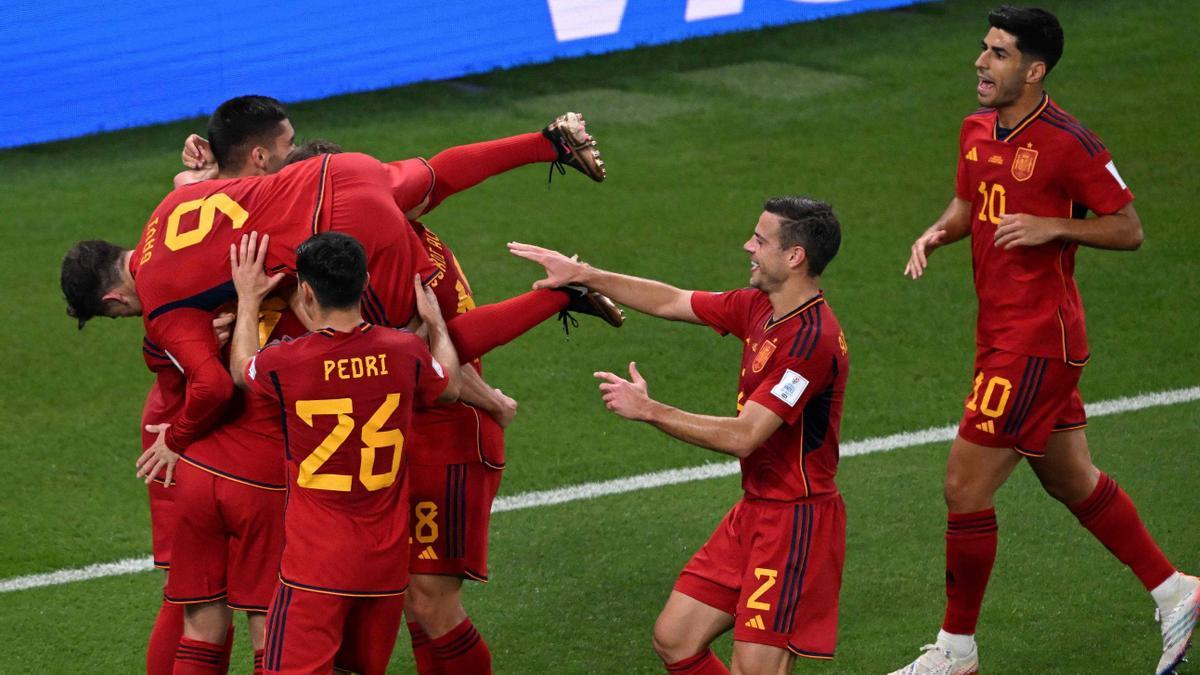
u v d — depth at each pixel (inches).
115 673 802.2
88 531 957.8
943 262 1350.9
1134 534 788.6
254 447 690.2
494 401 746.2
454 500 738.8
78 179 1556.3
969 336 1218.0
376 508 655.8
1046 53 757.3
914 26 1969.7
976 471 780.0
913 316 1251.8
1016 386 770.8
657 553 924.0
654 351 1202.0
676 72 1833.2
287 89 1723.7
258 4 1685.5
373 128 1654.8
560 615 858.1
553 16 1846.7
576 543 937.5
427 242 761.6
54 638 834.8
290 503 660.1
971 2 2049.7
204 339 668.1
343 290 631.2
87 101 1649.9
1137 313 1243.2
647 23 1903.3
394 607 673.6
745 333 720.3
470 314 733.9
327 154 716.7
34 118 1637.6
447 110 1707.7
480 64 1820.9
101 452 1063.6
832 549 691.4
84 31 1627.7
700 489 1003.3
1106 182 760.3
